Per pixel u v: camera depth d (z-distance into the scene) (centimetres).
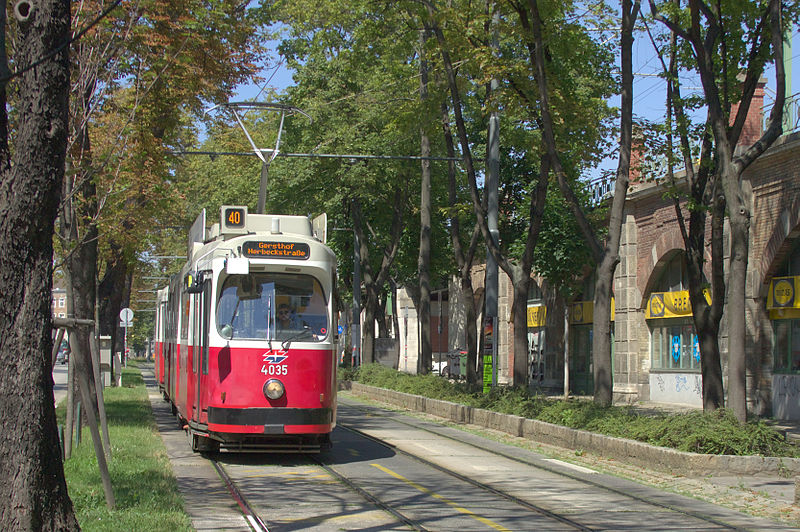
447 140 2312
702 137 1762
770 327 2298
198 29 1742
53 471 729
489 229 2233
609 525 949
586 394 3438
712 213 1659
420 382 2730
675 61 1764
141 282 6500
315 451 1418
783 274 2244
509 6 1848
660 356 2922
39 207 720
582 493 1167
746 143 2402
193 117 2069
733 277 1454
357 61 2636
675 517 1008
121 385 3466
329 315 1438
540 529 916
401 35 2208
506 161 3180
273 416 1368
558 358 3703
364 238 3753
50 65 725
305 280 1439
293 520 945
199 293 1474
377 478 1262
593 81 2080
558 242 2902
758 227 2308
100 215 1742
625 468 1420
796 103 2141
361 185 3300
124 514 892
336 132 3231
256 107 2194
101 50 1486
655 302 2897
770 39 1605
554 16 1842
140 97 1586
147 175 1747
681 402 2766
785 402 2219
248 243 1420
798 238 2194
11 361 713
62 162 739
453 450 1634
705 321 1695
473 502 1076
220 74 1966
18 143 721
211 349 1384
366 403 3005
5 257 714
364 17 2231
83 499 970
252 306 1405
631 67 1720
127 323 4144
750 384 2325
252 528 880
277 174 3419
